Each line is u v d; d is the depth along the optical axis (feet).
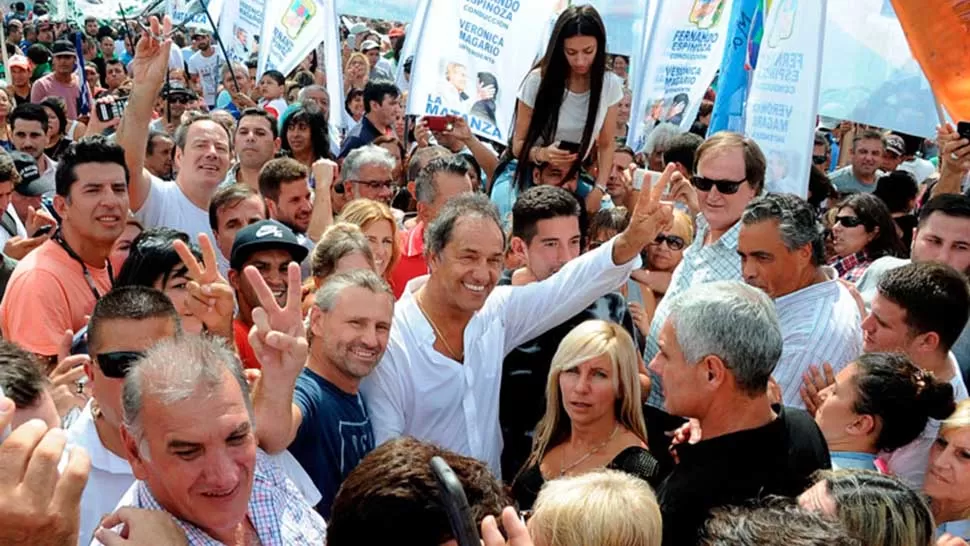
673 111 23.57
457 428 13.29
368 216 17.54
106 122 25.21
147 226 20.04
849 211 20.02
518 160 21.03
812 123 18.15
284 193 20.27
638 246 13.70
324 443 11.50
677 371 10.37
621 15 28.53
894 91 20.83
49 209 22.74
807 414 10.64
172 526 7.73
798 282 13.97
